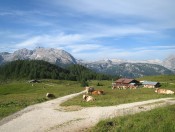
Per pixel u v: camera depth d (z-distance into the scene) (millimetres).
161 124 24203
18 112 46469
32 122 35938
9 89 163750
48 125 33406
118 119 28516
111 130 25766
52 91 132875
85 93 108500
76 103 61844
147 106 46219
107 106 52594
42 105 61062
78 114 42438
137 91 108312
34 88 163375
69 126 31938
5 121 37062
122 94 92562
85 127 30719
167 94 87875
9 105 57781
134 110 39719
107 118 31656
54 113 45312
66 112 46219
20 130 30812
